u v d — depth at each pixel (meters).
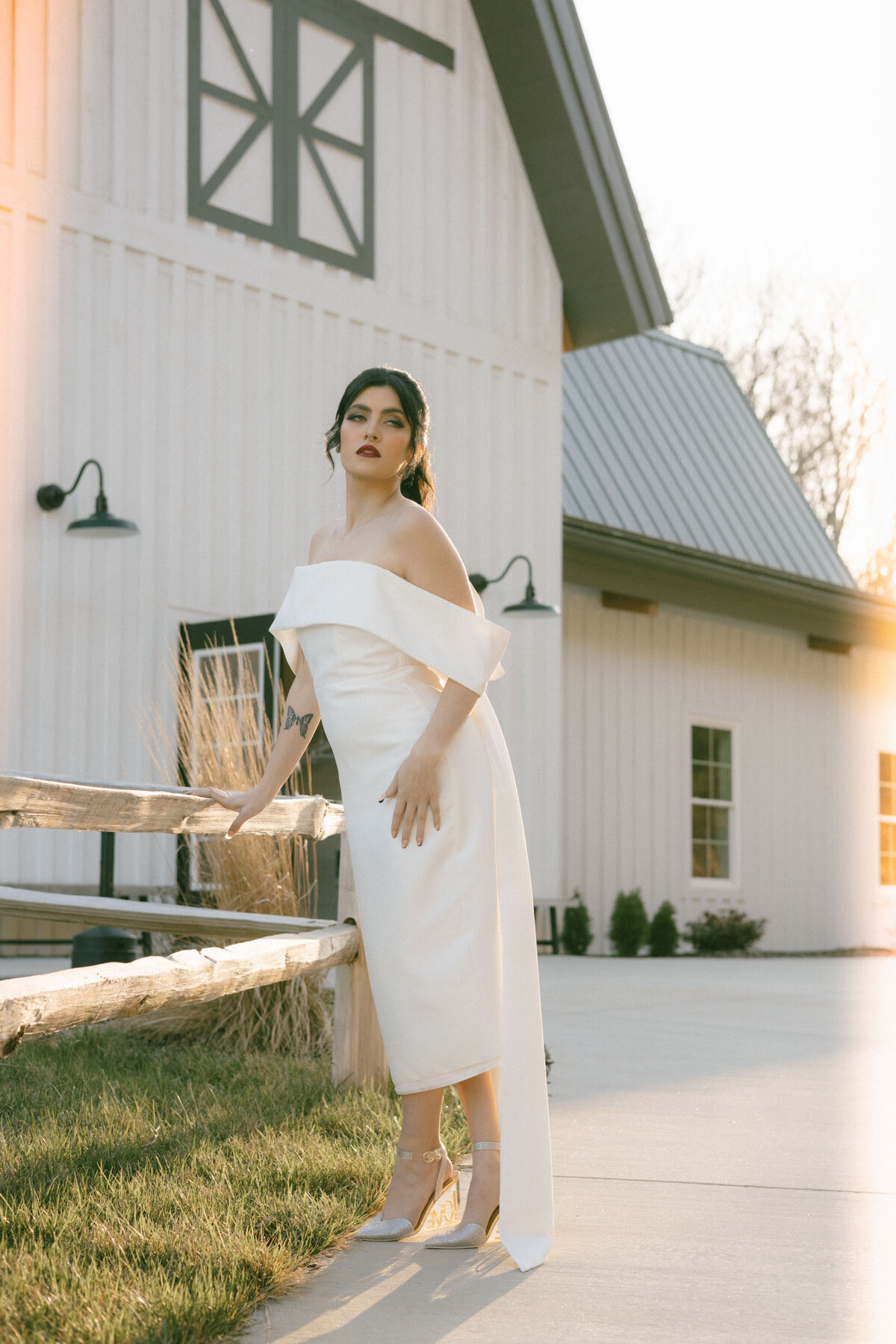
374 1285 2.10
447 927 2.35
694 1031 5.47
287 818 3.36
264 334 9.46
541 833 11.20
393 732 2.37
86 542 8.31
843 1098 3.87
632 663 13.63
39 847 8.02
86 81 8.55
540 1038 2.37
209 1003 4.35
